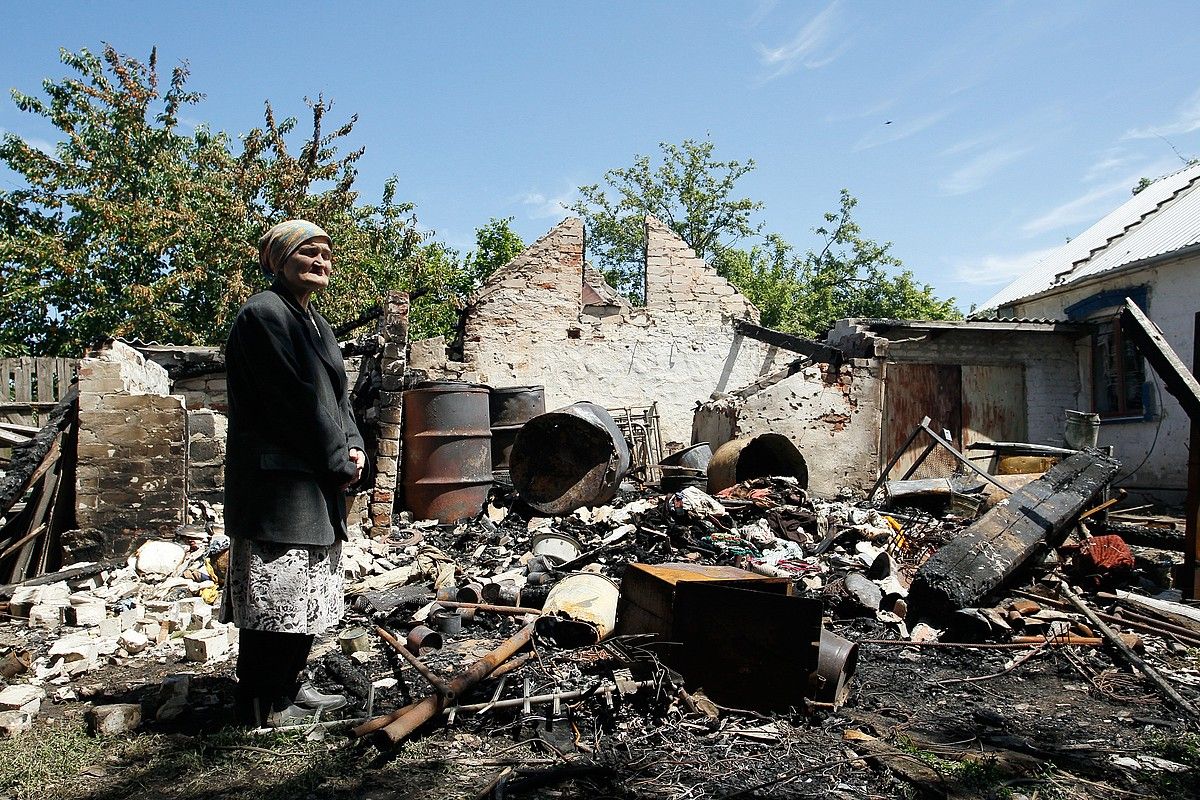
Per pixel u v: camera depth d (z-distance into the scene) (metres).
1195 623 5.05
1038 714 3.76
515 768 3.02
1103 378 13.07
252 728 3.37
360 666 4.26
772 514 7.59
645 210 33.22
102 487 7.24
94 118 19.95
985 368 13.01
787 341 12.77
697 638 3.67
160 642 4.95
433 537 8.08
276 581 3.27
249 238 18.80
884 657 4.62
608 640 3.89
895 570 6.32
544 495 8.81
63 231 19.58
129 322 17.17
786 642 3.54
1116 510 10.56
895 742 3.33
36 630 5.25
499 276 13.96
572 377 13.94
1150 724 3.62
